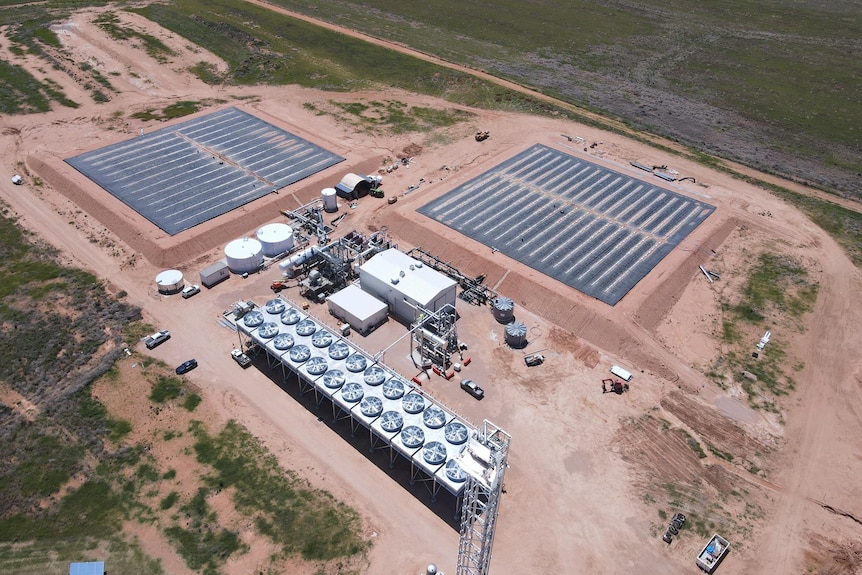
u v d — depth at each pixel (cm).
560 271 8294
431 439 5756
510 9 19688
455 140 11881
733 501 5741
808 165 11656
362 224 9525
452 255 8744
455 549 5309
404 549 5278
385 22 17975
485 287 8262
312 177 10381
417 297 7412
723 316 7881
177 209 9400
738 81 15362
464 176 10438
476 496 4425
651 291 7950
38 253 8669
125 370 6875
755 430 6425
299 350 6656
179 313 7750
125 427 6225
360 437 6284
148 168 10412
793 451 6219
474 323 7781
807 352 7375
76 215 9469
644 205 9794
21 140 11181
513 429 6366
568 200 9850
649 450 6197
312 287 8050
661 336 7525
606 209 9650
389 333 7569
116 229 9119
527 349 7394
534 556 5259
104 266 8506
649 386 6925
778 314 7906
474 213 9488
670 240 8962
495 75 14775
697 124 13150
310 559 5153
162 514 5447
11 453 5916
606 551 5312
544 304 7919
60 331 7344
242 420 6378
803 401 6756
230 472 5828
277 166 10650
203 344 7300
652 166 10981
